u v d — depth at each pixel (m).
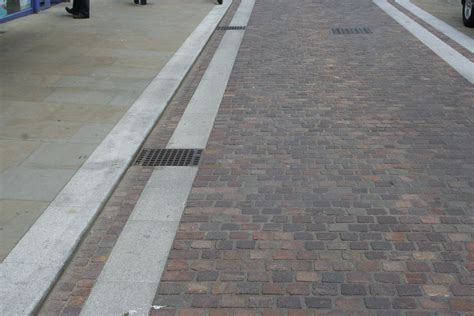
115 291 4.21
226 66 10.78
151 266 4.51
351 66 10.65
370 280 4.26
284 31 14.00
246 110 8.26
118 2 17.36
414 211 5.27
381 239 4.82
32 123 7.31
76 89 8.73
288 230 4.99
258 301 4.05
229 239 4.87
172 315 3.93
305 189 5.75
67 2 16.48
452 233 4.89
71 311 4.00
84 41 11.88
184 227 5.09
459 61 10.95
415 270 4.38
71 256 4.59
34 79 9.16
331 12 16.70
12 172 5.96
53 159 6.30
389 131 7.33
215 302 4.05
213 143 7.04
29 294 4.07
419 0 18.94
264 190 5.75
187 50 11.41
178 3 17.52
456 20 15.30
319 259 4.55
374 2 18.52
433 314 3.87
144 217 5.28
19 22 13.59
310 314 3.91
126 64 10.24
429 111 8.09
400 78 9.82
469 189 5.70
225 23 15.15
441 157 6.50
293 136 7.20
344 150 6.73
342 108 8.27
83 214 5.17
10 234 4.82
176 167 6.36
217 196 5.65
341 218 5.17
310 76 10.00
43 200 5.41
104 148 6.63
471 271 4.35
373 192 5.66
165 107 8.18
